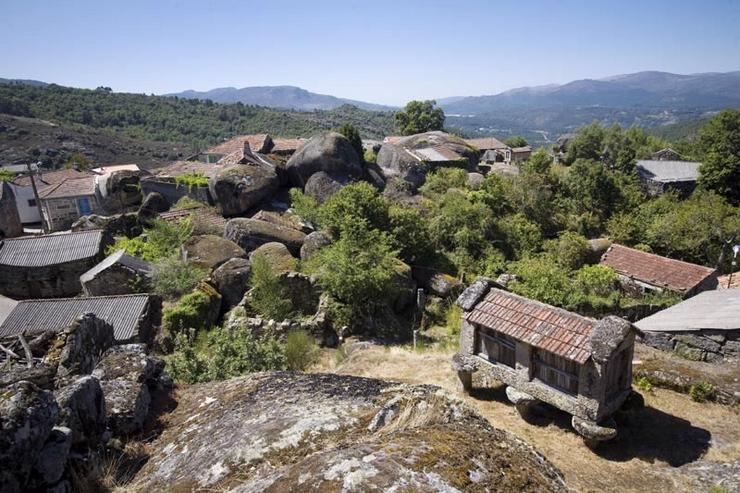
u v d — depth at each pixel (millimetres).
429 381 10875
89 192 34781
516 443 3148
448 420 3396
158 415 4465
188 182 28438
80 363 6930
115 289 17812
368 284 16281
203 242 20891
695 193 39562
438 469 2514
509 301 9336
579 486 7102
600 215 32844
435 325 18234
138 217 26359
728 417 8961
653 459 7762
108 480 3365
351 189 22891
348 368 12219
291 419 3646
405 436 2902
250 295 16922
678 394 9805
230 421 3893
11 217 28516
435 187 31859
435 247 24641
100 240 21797
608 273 21453
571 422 8656
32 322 14492
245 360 10258
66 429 3301
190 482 3049
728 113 49469
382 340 15578
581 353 7703
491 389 10148
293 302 17297
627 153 44562
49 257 20641
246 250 21812
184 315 15539
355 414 3721
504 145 57875
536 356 8625
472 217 25688
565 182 34781
